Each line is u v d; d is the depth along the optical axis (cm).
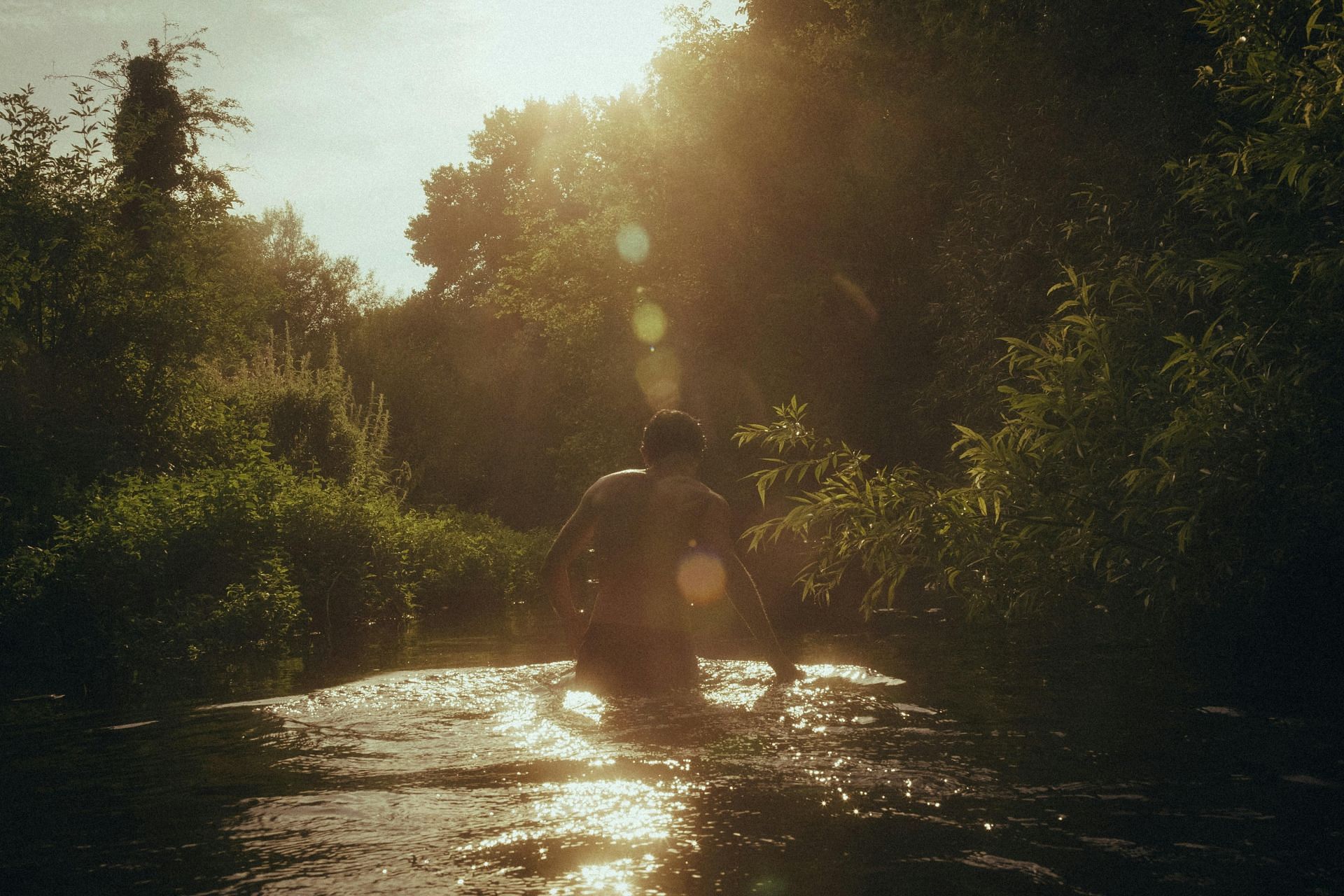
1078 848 134
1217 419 351
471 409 3519
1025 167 966
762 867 128
